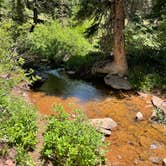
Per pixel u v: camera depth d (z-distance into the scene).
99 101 14.45
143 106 13.83
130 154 9.77
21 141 8.24
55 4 27.70
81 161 8.02
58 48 22.05
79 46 22.78
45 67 20.33
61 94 15.09
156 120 12.26
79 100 14.45
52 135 8.45
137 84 16.08
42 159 8.12
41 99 14.09
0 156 7.67
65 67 20.52
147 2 17.27
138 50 19.97
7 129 8.25
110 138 10.77
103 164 8.75
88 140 8.42
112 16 16.92
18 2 22.98
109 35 17.62
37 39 20.14
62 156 8.13
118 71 17.36
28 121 8.81
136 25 15.89
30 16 28.33
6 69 9.84
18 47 14.45
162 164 9.26
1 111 8.75
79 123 9.13
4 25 11.69
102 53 20.62
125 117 12.61
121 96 15.14
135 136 10.95
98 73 18.14
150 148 10.16
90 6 16.73
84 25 27.00
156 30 17.77
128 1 16.11
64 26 26.33
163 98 14.80
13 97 9.94
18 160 7.68
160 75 16.95
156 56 19.00
